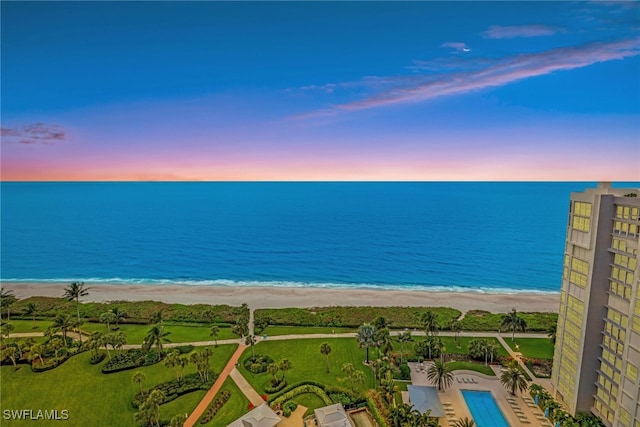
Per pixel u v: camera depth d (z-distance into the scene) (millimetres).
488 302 104375
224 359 65812
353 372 54500
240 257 154000
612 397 42469
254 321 81500
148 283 124562
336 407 48312
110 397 54250
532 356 66438
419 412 47188
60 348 67125
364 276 131375
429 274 132375
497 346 69938
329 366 63219
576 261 47188
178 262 147625
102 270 138125
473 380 58594
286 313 88688
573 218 47750
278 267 141500
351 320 83625
